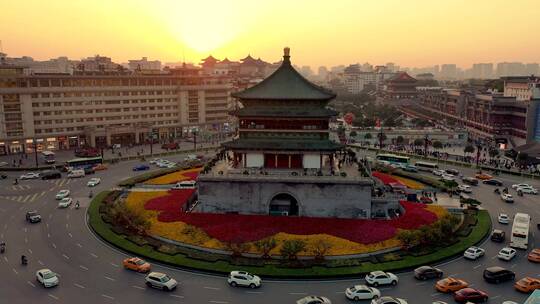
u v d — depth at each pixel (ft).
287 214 322.55
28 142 588.09
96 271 235.81
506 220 315.99
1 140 565.94
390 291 214.90
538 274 234.79
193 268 237.04
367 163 416.05
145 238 276.82
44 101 593.01
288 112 337.93
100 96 637.30
